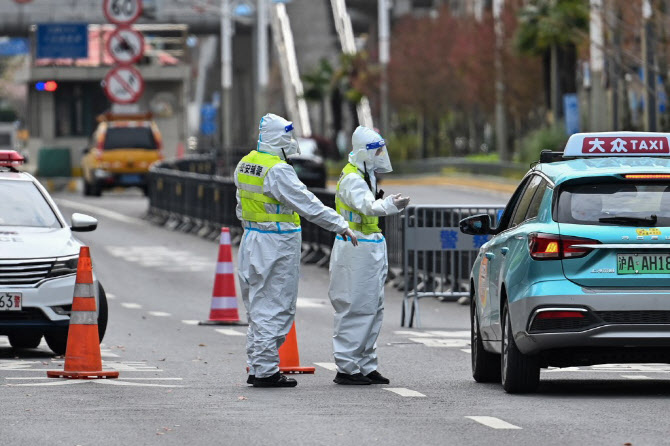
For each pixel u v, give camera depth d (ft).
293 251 99.19
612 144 96.63
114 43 360.48
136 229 293.02
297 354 109.40
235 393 94.99
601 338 87.51
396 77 570.46
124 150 383.24
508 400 90.79
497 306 96.43
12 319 116.67
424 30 572.51
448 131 625.82
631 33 311.06
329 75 652.48
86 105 524.93
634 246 87.71
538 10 433.89
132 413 84.02
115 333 142.61
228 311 152.66
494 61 477.36
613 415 82.84
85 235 276.21
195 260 235.20
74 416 82.64
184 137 532.73
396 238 192.54
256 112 615.16
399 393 95.14
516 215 98.27
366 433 76.07
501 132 478.18
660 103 303.07
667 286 87.56
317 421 80.74
